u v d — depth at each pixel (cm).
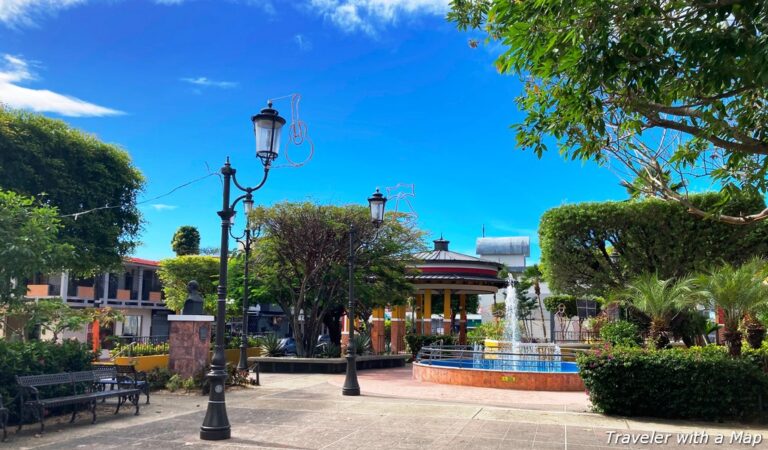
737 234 2039
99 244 2125
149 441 831
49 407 984
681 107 786
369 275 2445
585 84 684
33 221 1028
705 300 1367
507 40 673
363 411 1121
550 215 2312
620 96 798
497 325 3403
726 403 1031
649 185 1020
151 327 4750
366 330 3153
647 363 1072
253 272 2284
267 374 1969
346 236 2197
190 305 1446
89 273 2231
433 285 3070
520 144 828
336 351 2256
